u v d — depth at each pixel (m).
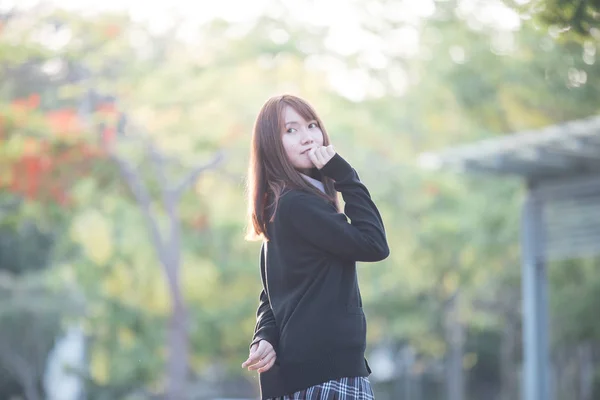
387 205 29.25
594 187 14.11
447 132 29.20
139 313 28.02
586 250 14.19
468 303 33.47
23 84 22.95
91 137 21.53
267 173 3.75
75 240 29.23
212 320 28.97
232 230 28.02
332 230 3.50
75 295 32.97
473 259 29.23
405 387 50.03
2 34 21.25
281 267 3.61
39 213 22.95
